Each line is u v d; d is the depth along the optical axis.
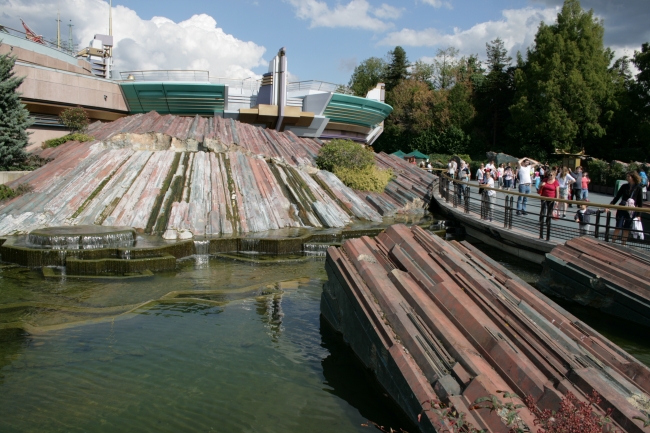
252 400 6.60
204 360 7.71
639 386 5.08
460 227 18.80
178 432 5.86
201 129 22.70
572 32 48.09
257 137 24.09
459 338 5.87
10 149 18.64
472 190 26.59
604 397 4.62
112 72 36.22
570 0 48.22
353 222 18.83
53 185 17.06
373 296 7.27
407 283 7.25
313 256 14.75
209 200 17.16
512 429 4.32
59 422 5.98
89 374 7.18
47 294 10.65
